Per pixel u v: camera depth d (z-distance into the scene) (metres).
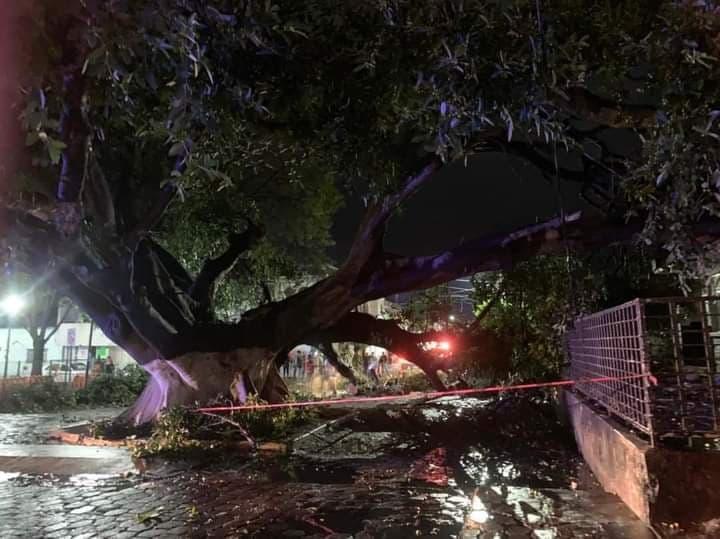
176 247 18.61
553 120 5.38
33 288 12.52
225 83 5.29
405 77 5.65
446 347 18.25
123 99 5.06
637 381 6.10
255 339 13.34
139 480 8.81
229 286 22.17
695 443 5.96
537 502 6.89
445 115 5.08
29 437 14.02
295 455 10.64
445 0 5.07
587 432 8.88
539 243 12.17
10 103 3.52
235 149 8.05
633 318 6.19
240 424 12.00
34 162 3.99
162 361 13.47
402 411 15.67
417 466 9.54
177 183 4.60
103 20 3.67
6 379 24.48
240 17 4.93
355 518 6.57
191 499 7.60
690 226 6.49
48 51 3.71
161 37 4.02
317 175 19.98
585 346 9.80
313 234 22.77
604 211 12.09
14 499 7.71
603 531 5.49
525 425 13.19
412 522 6.32
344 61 6.30
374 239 12.80
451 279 12.81
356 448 11.32
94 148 9.16
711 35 4.86
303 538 5.95
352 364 29.30
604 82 6.07
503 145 11.09
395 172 9.38
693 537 5.11
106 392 23.66
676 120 5.00
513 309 17.73
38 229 6.03
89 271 10.90
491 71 5.09
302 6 5.69
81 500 7.65
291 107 7.09
